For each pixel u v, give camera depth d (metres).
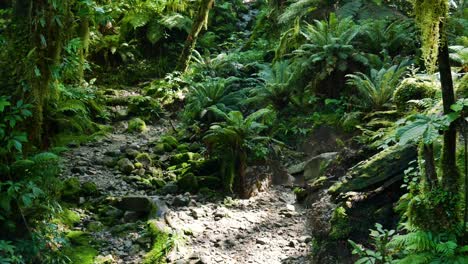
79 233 5.15
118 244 5.12
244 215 5.94
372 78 7.91
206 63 10.72
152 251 4.91
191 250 5.04
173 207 5.97
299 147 7.80
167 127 8.85
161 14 12.07
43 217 4.66
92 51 10.69
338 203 4.89
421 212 3.44
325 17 10.47
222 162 6.61
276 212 6.05
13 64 4.39
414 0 3.18
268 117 8.12
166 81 10.59
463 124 3.25
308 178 6.80
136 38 11.95
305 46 8.88
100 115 8.76
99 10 5.87
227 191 6.47
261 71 9.38
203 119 8.30
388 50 8.98
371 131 6.68
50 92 5.89
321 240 4.75
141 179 6.57
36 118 4.59
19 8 4.47
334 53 8.52
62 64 5.06
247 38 13.61
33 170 4.43
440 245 3.18
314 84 8.67
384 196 4.70
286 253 5.07
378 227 3.84
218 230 5.52
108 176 6.63
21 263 4.06
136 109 9.17
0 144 4.31
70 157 7.05
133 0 11.81
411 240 3.34
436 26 3.10
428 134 3.01
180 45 12.30
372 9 9.96
